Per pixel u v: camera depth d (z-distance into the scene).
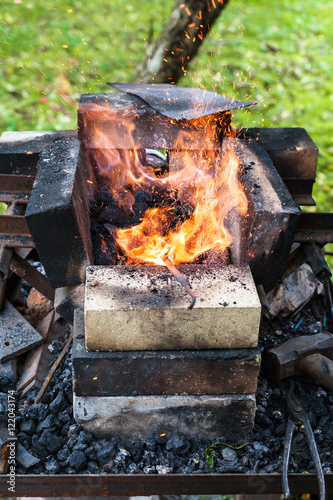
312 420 2.48
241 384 2.28
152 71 4.59
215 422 2.36
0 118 5.78
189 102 2.88
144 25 7.84
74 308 2.47
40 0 8.01
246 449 2.36
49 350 2.70
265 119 6.30
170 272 2.32
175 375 2.24
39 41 7.20
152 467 2.28
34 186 2.40
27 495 2.23
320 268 2.63
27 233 2.81
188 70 6.99
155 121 2.88
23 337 2.67
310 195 3.12
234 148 2.82
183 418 2.34
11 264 2.80
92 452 2.31
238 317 2.14
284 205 2.40
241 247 2.50
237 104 2.86
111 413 2.31
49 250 2.33
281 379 2.62
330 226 2.73
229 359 2.21
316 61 7.69
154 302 2.14
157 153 3.70
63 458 2.29
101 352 2.21
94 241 2.71
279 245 2.46
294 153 2.99
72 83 6.50
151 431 2.37
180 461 2.32
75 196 2.40
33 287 2.98
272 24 8.50
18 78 6.47
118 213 2.88
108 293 2.18
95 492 2.24
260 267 2.53
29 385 2.54
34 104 6.08
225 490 2.26
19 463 2.28
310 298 3.06
